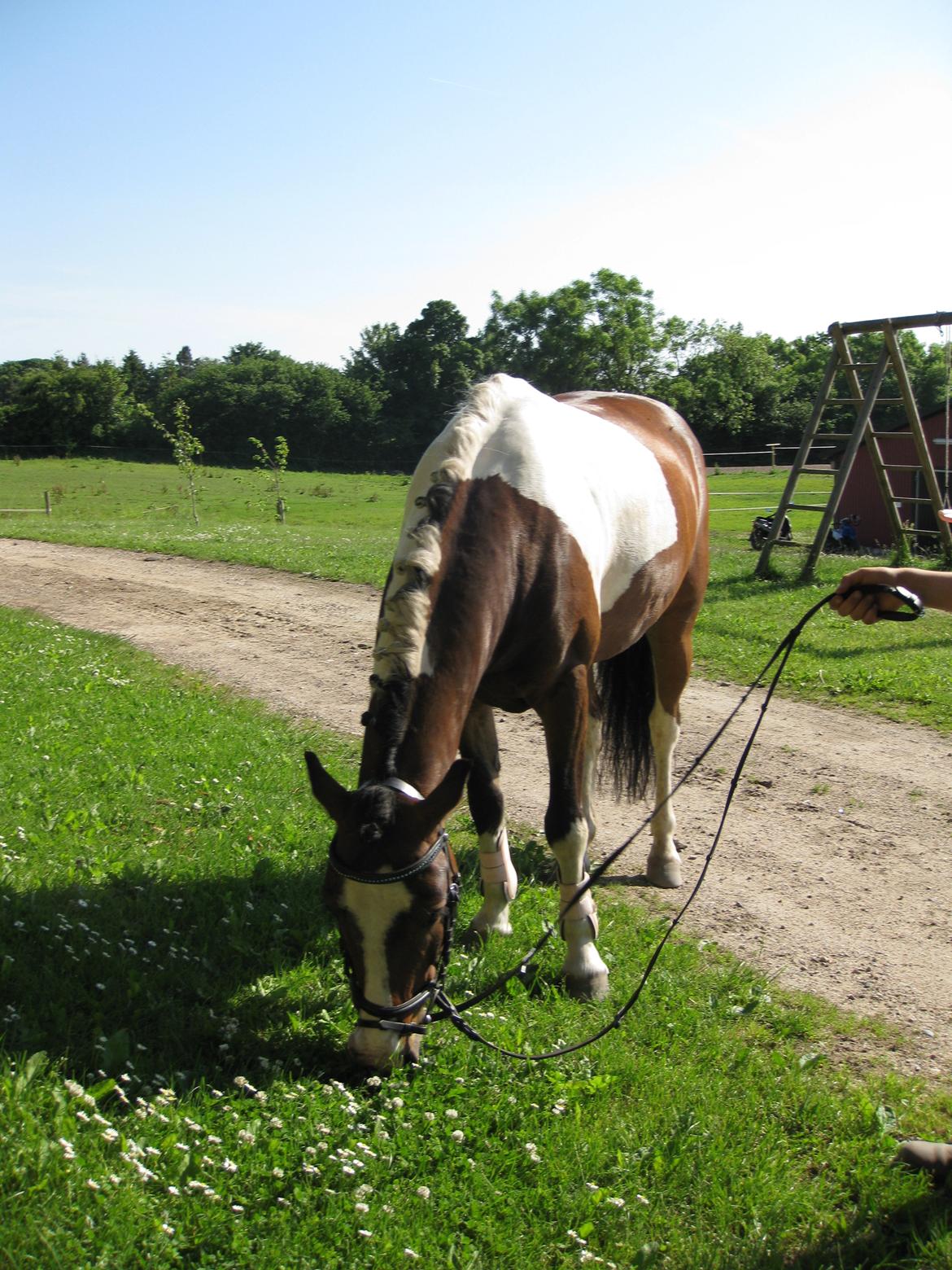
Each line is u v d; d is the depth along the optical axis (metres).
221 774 5.77
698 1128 3.04
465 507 3.52
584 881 3.90
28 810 4.98
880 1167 2.94
